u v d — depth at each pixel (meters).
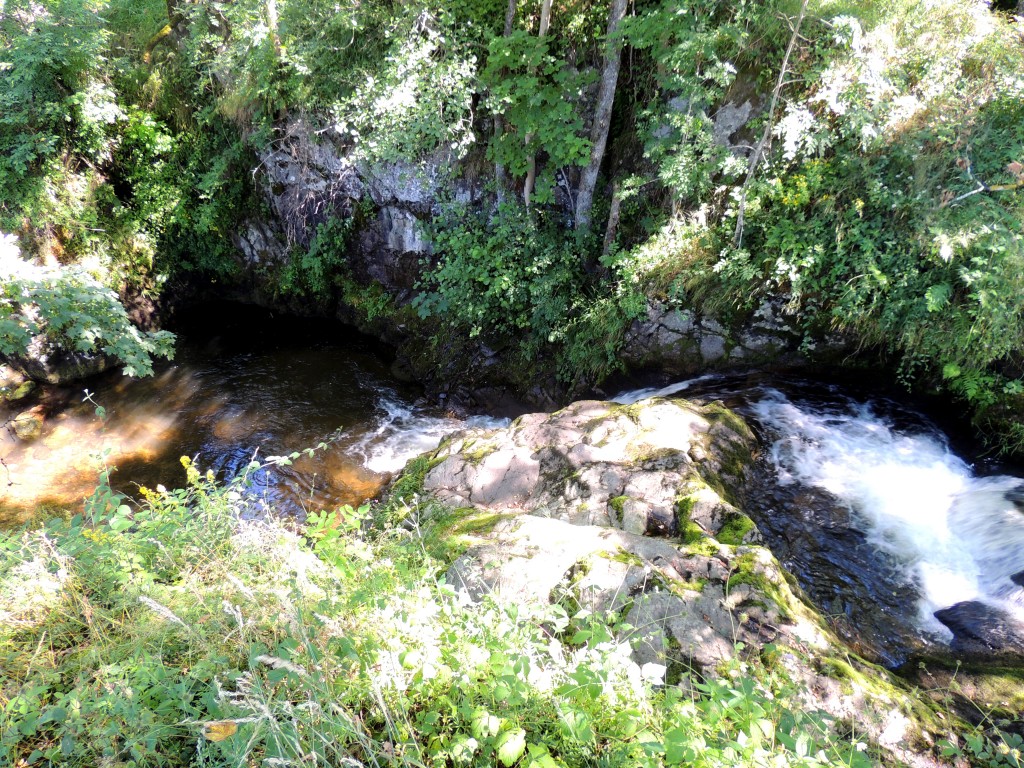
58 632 2.67
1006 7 7.16
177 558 3.25
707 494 4.50
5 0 8.65
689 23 6.15
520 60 6.80
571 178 8.00
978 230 5.56
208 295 11.23
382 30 7.86
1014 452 5.68
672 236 7.12
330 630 2.40
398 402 8.66
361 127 7.90
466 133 7.37
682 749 1.86
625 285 7.33
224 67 8.79
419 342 9.39
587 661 2.42
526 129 6.98
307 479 6.98
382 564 3.30
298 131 9.01
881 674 3.49
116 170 9.98
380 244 9.59
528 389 8.24
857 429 6.16
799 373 6.99
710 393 6.88
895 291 6.05
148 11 10.59
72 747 2.05
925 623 4.20
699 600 3.56
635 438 5.37
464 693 2.26
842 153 6.30
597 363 7.71
